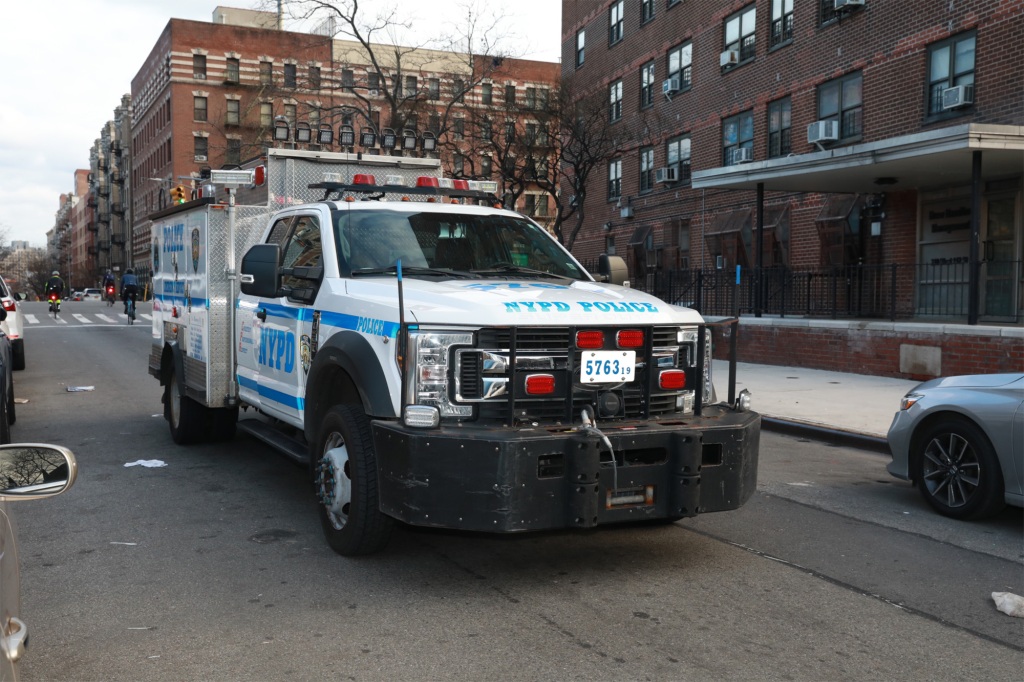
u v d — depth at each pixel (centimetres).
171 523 610
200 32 5900
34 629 421
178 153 5900
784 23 2158
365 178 681
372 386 488
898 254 1814
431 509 450
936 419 671
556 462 459
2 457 242
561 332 484
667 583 496
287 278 652
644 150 2855
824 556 552
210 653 394
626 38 2939
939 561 545
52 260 15312
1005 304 1572
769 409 1149
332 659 389
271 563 523
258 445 905
